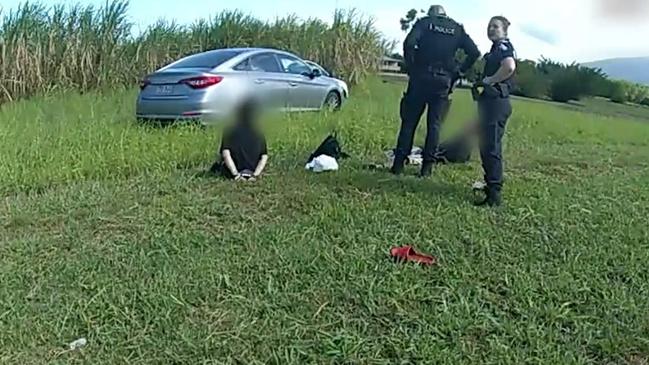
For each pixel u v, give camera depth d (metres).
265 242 4.95
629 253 4.76
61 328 3.70
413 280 4.24
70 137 8.47
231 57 10.18
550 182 7.13
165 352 3.45
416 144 8.32
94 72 14.67
